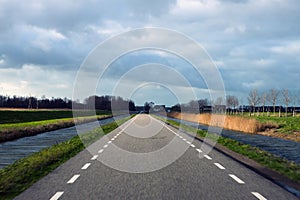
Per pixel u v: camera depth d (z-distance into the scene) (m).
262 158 15.83
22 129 33.94
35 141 27.19
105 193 9.17
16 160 16.22
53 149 19.61
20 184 10.34
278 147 24.27
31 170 12.69
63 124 48.00
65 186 10.04
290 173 12.04
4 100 124.50
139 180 10.91
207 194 9.07
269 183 10.47
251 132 39.44
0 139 27.27
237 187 9.91
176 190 9.52
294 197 8.79
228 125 44.31
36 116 73.69
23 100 125.75
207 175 11.77
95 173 12.16
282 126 42.31
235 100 89.00
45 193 9.19
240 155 17.39
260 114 86.31
